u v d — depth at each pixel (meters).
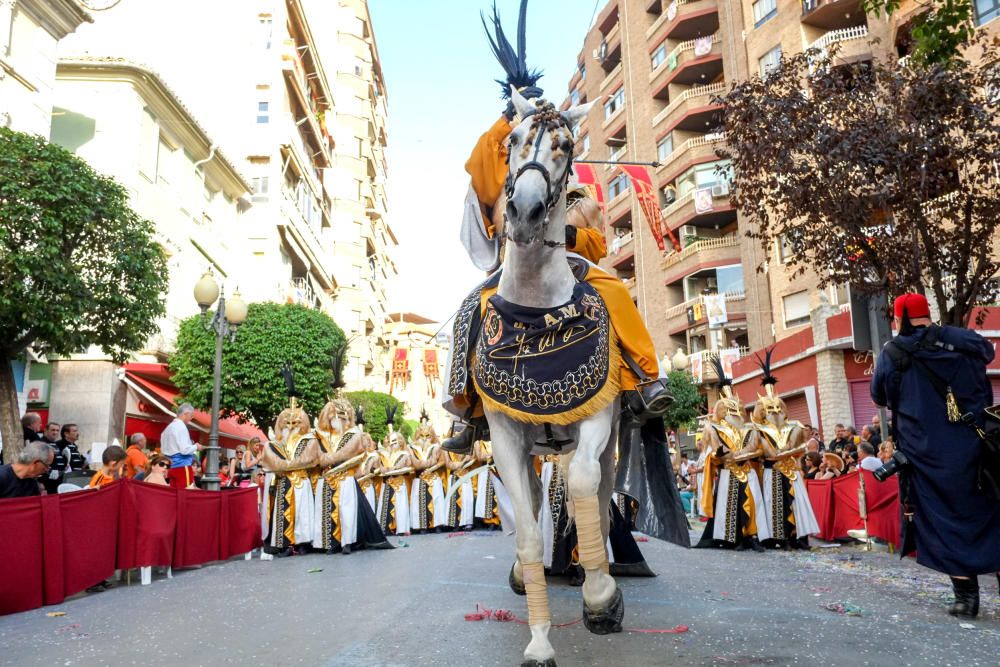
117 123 20.77
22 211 12.37
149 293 14.55
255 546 9.95
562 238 3.99
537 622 3.57
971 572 4.76
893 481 9.10
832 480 10.82
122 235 14.08
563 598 5.76
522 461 3.95
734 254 34.19
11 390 13.41
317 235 41.62
